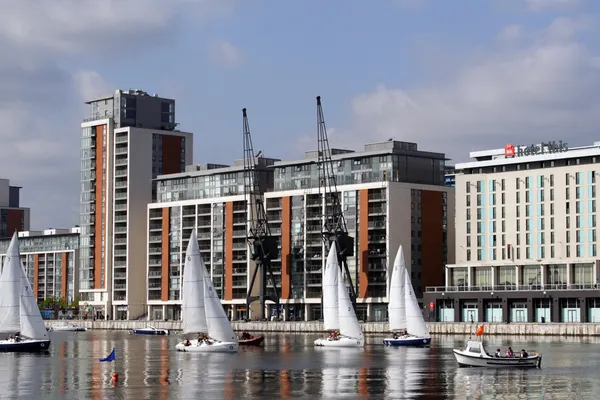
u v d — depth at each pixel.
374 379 142.00
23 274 194.25
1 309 193.12
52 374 151.88
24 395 128.00
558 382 136.62
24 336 195.25
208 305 190.50
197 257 189.75
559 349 194.62
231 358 180.12
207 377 146.25
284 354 189.88
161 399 123.50
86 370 157.88
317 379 142.62
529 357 155.75
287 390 130.75
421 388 131.50
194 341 195.25
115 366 164.75
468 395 125.31
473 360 156.75
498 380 139.00
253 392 129.12
